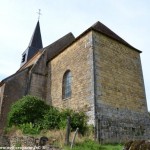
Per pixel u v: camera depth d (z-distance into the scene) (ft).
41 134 30.60
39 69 49.08
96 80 34.60
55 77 46.14
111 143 31.50
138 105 39.22
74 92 38.11
